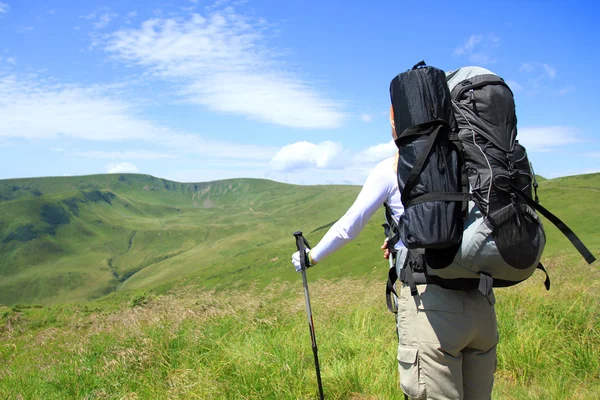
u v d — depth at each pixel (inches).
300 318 267.4
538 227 93.7
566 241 1459.2
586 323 212.5
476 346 105.7
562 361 185.3
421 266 100.0
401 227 97.6
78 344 241.8
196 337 221.3
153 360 205.8
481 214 90.4
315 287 354.6
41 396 190.2
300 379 174.1
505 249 89.1
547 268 395.2
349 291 335.6
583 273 340.8
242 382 175.9
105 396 180.1
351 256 3280.0
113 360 202.4
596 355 185.5
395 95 100.7
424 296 100.2
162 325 240.7
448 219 88.9
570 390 165.6
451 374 99.9
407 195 93.8
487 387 108.4
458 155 92.7
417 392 102.0
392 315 265.6
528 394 163.5
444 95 96.2
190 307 273.7
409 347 103.7
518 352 192.9
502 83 99.2
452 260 92.9
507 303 271.7
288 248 6919.3
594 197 3595.0
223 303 280.5
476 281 97.0
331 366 189.0
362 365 184.2
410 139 95.3
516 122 98.3
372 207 106.0
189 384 175.3
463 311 98.1
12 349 275.6
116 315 295.3
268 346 206.1
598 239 2257.6
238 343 210.1
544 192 4030.5
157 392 175.8
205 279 5359.3
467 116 96.0
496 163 91.5
